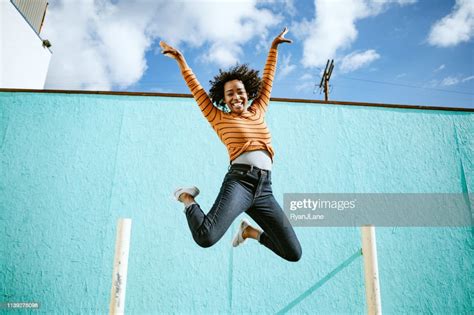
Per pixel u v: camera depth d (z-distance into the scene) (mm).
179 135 3305
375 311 1783
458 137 3502
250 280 2857
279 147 3301
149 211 3016
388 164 3346
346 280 2924
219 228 1433
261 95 1973
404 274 2959
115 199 3041
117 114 3350
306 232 3045
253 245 2980
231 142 1711
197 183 3143
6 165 3086
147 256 2879
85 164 3145
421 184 3299
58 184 3064
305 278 2900
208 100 1820
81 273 2811
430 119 3555
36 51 6586
